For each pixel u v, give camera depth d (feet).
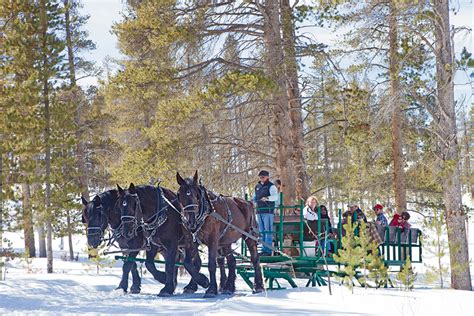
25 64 86.94
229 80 67.82
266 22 73.10
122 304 41.96
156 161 75.41
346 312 36.11
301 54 74.43
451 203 63.98
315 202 56.18
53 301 46.34
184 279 70.03
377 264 51.67
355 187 108.78
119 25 74.84
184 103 70.49
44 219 87.45
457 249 61.36
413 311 37.11
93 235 49.24
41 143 86.84
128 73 73.26
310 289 50.49
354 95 76.07
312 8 72.43
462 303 41.45
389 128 92.94
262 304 40.09
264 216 53.98
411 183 102.47
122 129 127.95
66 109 88.99
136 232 48.14
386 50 77.71
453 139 64.03
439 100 63.77
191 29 71.15
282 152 74.95
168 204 48.42
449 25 63.05
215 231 47.21
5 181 81.35
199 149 78.48
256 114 77.20
